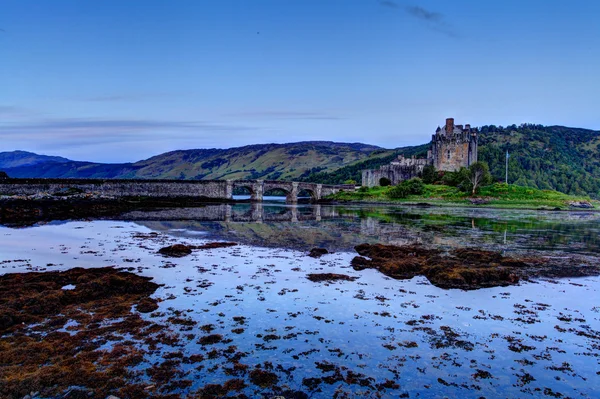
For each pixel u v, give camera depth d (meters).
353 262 26.61
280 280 22.33
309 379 11.95
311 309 17.77
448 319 16.95
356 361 13.13
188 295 19.44
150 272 23.75
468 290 21.19
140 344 13.95
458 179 112.44
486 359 13.48
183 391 11.17
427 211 77.44
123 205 74.19
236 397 10.95
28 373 11.77
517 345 14.55
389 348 14.10
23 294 18.44
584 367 13.08
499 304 19.02
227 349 13.73
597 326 16.48
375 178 131.12
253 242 34.91
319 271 24.55
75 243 33.25
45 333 14.70
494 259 27.77
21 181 78.25
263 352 13.58
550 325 16.48
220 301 18.61
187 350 13.59
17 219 50.72
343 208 85.88
